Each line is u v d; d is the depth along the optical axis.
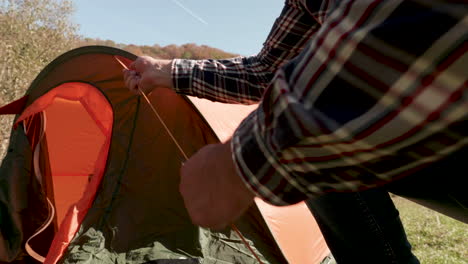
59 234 1.96
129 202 2.08
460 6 0.28
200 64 1.26
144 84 1.34
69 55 2.62
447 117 0.31
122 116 2.30
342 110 0.33
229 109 2.50
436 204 0.64
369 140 0.33
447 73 0.29
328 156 0.35
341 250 0.98
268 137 0.37
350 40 0.33
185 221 2.06
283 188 0.39
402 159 0.34
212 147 0.47
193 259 1.95
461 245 3.39
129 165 2.17
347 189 0.38
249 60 1.25
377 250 0.92
